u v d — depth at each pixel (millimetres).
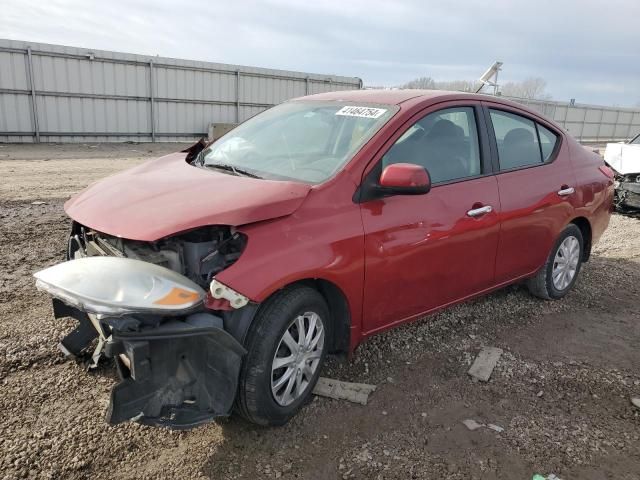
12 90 19625
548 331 4512
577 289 5551
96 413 2980
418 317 3734
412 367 3762
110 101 22172
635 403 3447
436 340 4195
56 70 20469
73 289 2473
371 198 3238
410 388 3494
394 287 3410
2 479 2459
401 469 2738
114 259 2689
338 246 3010
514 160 4402
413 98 3771
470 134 4035
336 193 3105
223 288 2557
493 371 3766
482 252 4000
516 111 4520
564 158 4910
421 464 2785
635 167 9531
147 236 2607
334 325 3305
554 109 39500
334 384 3414
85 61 21125
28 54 19609
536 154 4676
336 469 2711
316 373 3158
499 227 4082
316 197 3027
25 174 12133
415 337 4207
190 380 2604
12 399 3043
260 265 2684
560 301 5191
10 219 7207
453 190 3752
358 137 3445
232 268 2629
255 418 2854
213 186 3094
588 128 42875
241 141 4023
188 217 2684
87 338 3322
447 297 3879
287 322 2838
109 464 2629
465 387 3549
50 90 20484
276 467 2695
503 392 3516
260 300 2648
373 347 3986
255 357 2738
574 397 3506
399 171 3117
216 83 25281
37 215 7559
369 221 3191
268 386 2814
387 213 3299
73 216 3088
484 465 2809
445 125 3836
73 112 21266
